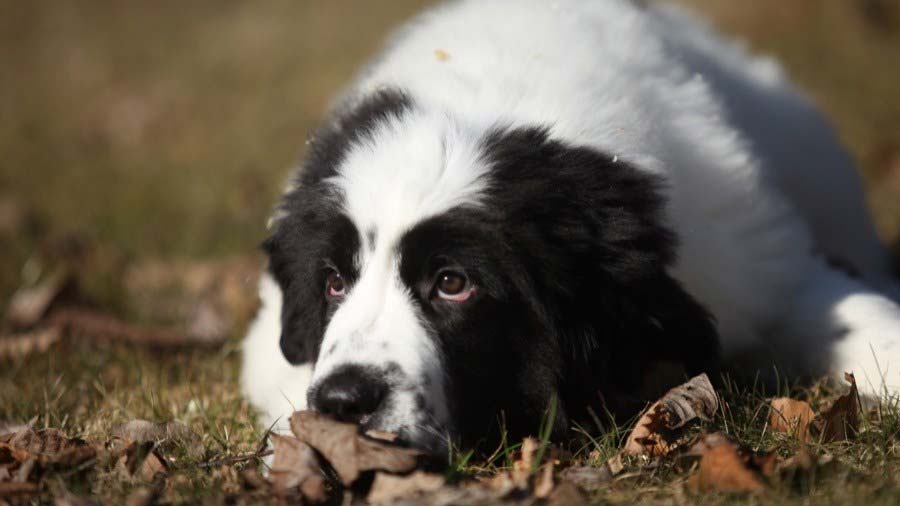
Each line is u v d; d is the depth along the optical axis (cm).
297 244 694
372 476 611
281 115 2152
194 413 819
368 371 614
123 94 2511
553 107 739
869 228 1172
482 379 648
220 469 650
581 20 893
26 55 2989
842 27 2166
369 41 2495
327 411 615
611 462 631
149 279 1292
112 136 2242
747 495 579
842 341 788
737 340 808
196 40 2864
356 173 668
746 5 2230
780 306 830
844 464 607
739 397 721
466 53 832
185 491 616
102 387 869
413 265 641
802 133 1105
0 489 610
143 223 1538
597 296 662
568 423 672
